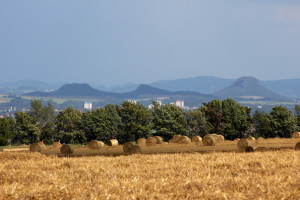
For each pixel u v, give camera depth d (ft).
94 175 185.16
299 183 139.44
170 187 143.43
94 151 481.87
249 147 363.76
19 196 141.08
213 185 140.67
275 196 124.26
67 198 138.51
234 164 194.08
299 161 195.21
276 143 527.81
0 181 178.50
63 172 198.49
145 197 131.34
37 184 161.17
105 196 134.51
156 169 196.75
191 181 151.43
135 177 166.09
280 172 164.45
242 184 141.59
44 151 547.49
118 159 256.52
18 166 235.20
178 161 226.99
